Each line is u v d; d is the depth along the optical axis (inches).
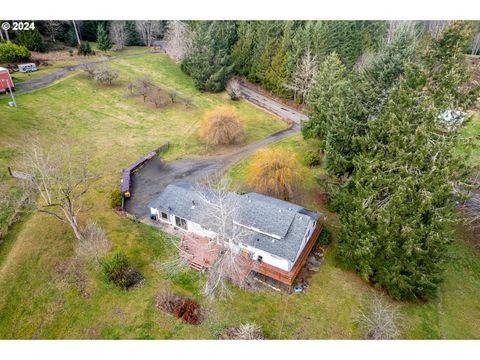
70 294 822.5
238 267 869.2
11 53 2103.8
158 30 3137.3
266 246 905.5
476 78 1262.3
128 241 999.6
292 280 882.1
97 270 888.9
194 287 876.6
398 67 1251.8
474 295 928.9
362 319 805.2
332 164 1138.0
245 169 1427.2
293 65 2178.9
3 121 1503.4
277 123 1964.8
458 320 844.6
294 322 802.2
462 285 954.1
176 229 1066.7
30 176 1035.9
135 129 1736.0
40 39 2365.9
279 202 1063.6
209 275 862.5
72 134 1581.0
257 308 832.3
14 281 825.5
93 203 1141.7
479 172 1214.9
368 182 871.7
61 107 1791.3
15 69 2095.2
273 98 2358.5
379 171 863.7
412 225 779.4
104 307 803.4
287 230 919.7
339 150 1119.6
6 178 1151.6
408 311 847.7
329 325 797.9
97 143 1549.0
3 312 764.6
